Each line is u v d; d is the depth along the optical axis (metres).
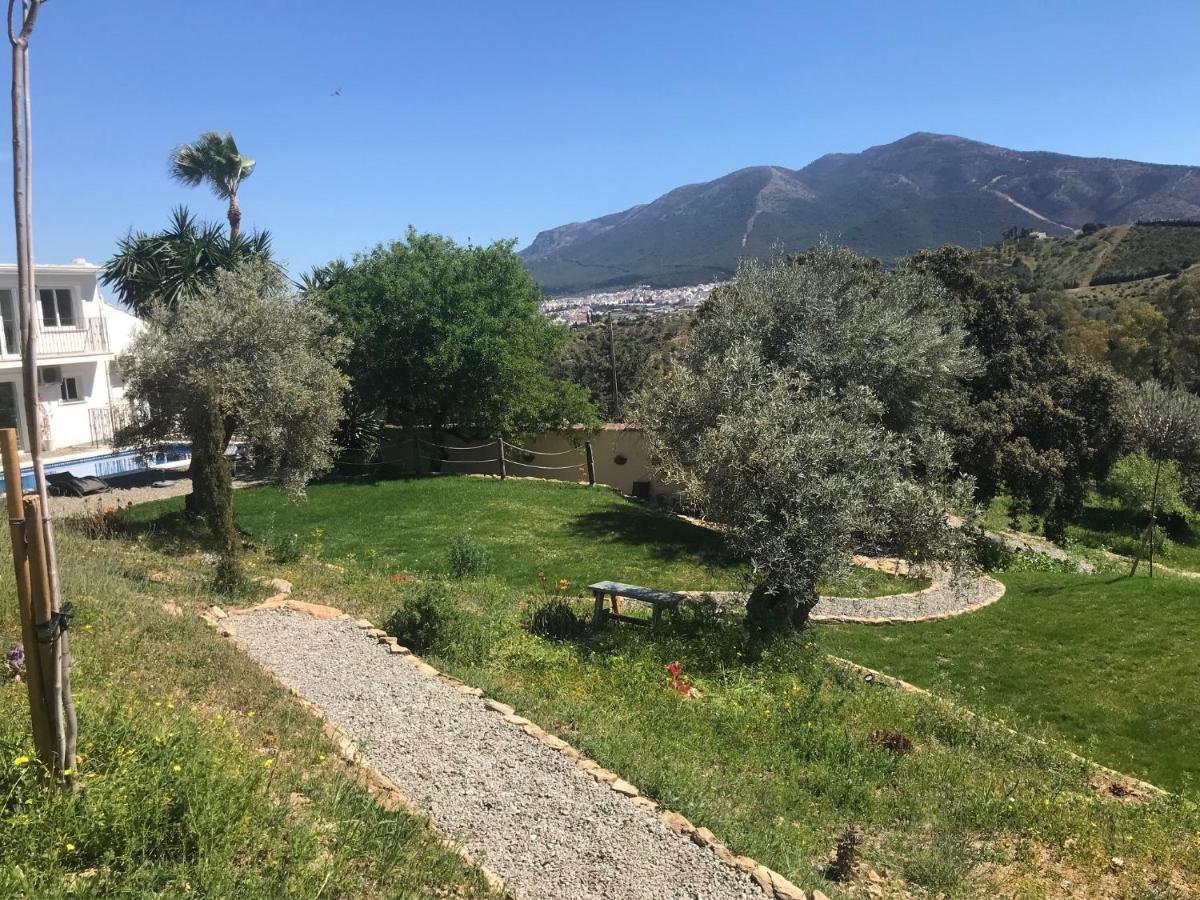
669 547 16.80
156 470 23.34
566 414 25.69
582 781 5.63
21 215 3.11
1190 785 8.64
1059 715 10.28
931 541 10.77
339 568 12.80
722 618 11.41
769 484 10.47
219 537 9.83
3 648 5.59
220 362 13.39
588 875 4.48
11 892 2.79
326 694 6.75
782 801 6.44
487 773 5.61
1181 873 6.18
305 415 14.01
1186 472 25.66
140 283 28.36
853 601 14.82
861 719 8.97
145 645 6.41
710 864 4.77
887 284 18.72
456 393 24.25
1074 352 43.44
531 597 12.46
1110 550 24.56
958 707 9.77
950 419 20.66
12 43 3.00
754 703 8.70
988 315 25.78
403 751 5.80
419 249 25.44
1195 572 21.66
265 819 3.71
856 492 10.40
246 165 32.38
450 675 7.76
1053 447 24.00
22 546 3.38
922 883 5.54
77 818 3.26
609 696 8.32
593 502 21.06
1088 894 5.70
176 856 3.33
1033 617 13.56
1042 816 6.89
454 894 3.82
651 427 13.20
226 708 5.60
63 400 25.59
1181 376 42.66
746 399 11.69
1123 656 11.80
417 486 21.98
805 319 16.42
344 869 3.55
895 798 6.99
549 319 27.47
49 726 3.47
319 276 26.31
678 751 6.99
